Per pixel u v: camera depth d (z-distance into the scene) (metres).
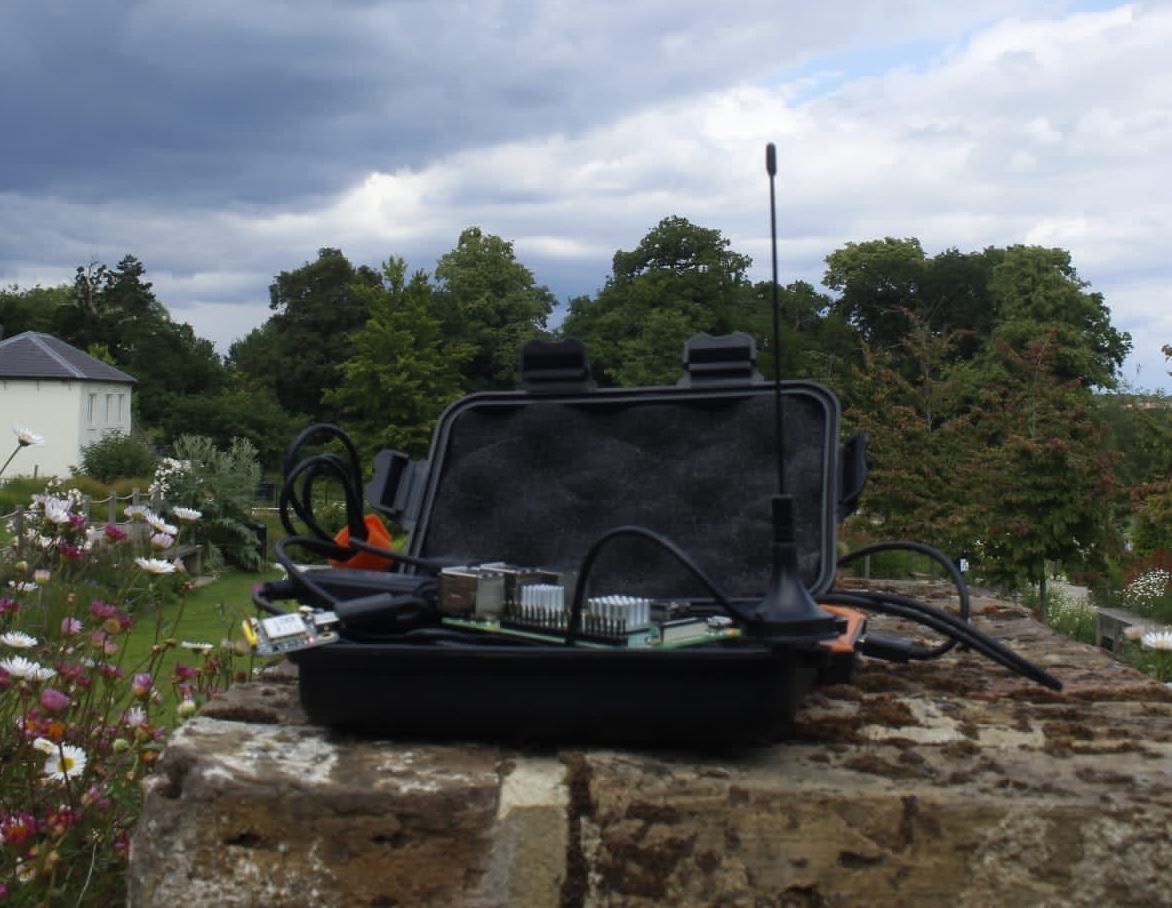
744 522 2.57
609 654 1.82
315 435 2.54
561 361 2.85
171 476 19.16
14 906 2.32
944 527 11.42
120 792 2.80
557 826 1.76
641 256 52.06
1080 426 11.62
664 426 2.76
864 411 12.55
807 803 1.73
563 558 2.65
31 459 48.34
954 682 2.58
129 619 3.15
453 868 1.76
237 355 77.62
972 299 58.94
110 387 52.12
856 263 60.09
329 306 69.44
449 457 2.86
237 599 13.58
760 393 2.73
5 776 2.70
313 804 1.77
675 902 1.75
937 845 1.71
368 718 1.95
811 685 2.37
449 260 68.44
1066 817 1.69
